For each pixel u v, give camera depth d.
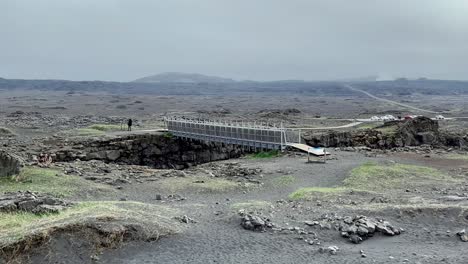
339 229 19.83
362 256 16.97
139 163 58.72
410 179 34.16
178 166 60.84
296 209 23.41
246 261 16.67
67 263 16.28
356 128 73.75
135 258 17.00
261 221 20.33
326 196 27.06
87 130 67.00
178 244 18.31
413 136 66.31
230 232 19.72
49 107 167.38
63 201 23.56
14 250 16.39
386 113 142.12
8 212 21.20
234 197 29.48
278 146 48.62
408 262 16.23
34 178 31.73
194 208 24.39
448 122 107.94
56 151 48.53
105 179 33.78
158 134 62.00
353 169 36.94
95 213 19.75
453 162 43.66
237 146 61.72
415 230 20.02
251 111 155.62
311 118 111.94
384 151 51.91
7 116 114.19
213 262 16.62
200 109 165.62
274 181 34.44
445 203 24.19
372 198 26.19
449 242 18.64
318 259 16.80
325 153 44.69
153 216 20.95
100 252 17.11
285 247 18.02
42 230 17.25
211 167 42.53
